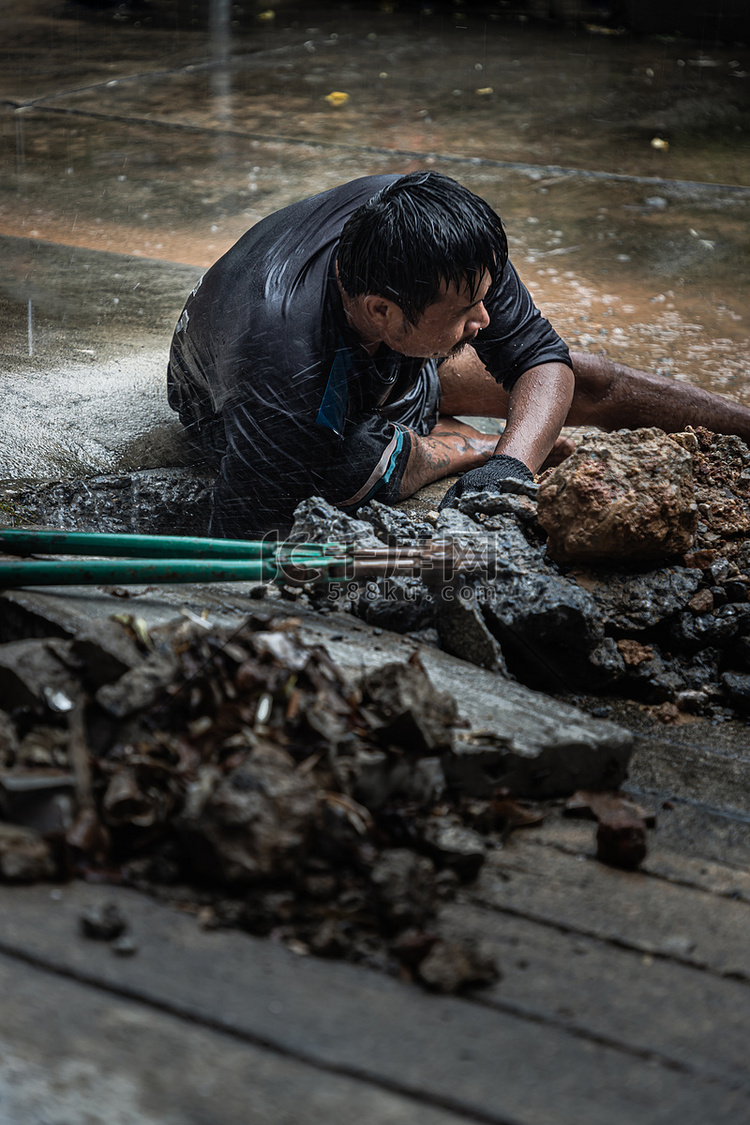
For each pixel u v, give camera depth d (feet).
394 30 40.06
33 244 19.45
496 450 10.61
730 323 17.38
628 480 8.61
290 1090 3.94
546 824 6.40
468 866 5.61
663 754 7.59
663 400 12.36
